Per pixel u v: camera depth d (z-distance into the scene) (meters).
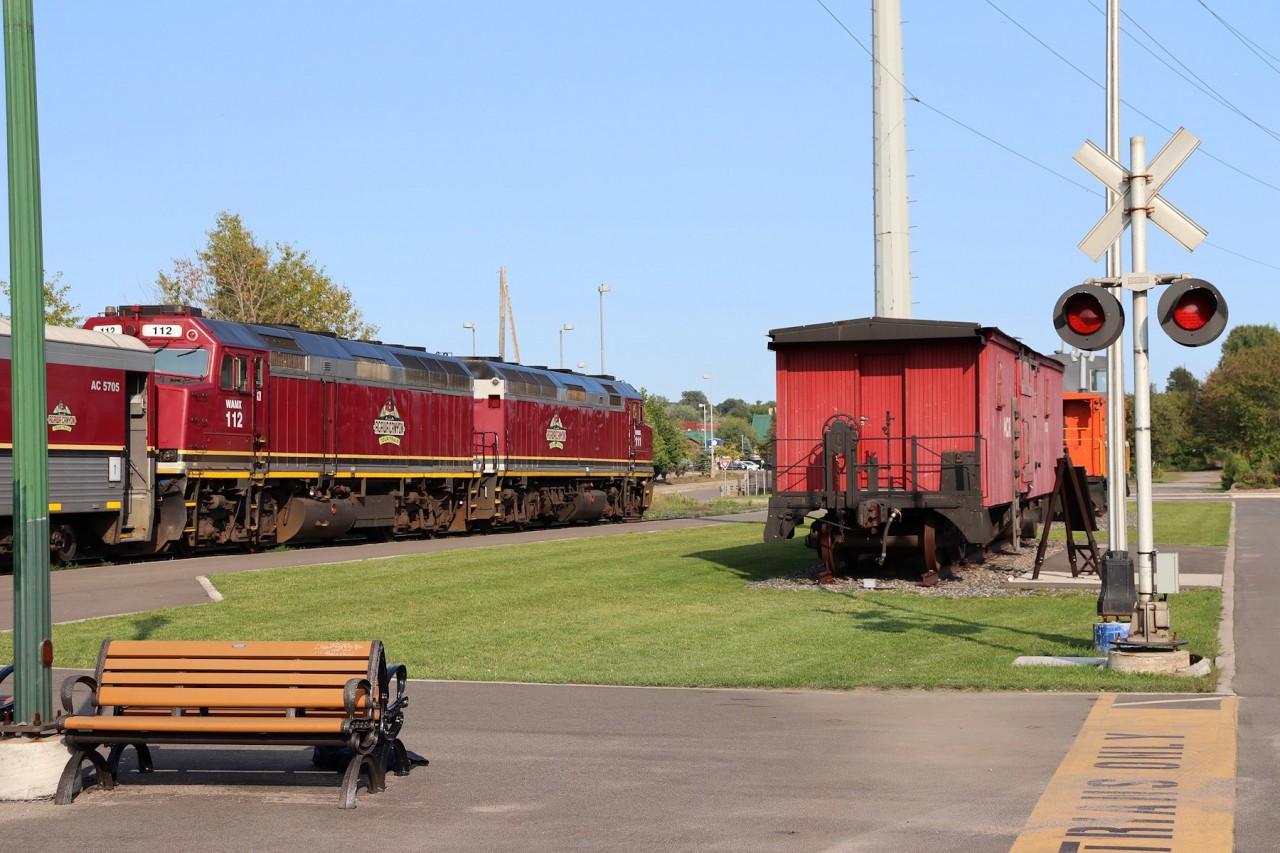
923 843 7.45
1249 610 18.16
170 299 47.44
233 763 9.92
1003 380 23.78
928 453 22.33
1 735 9.05
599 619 18.45
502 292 61.38
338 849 7.56
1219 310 11.97
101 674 8.94
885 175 27.36
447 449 36.69
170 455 26.59
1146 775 8.89
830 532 22.95
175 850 7.61
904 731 10.60
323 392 31.17
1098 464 38.84
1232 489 75.62
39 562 9.23
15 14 9.11
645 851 7.41
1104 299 12.23
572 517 43.69
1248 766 9.09
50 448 23.86
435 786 9.02
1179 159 12.95
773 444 23.16
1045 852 7.22
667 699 12.35
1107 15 17.58
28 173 9.16
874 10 27.45
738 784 8.93
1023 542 30.94
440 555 28.12
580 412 44.69
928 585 22.19
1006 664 13.77
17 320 9.15
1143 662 12.96
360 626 17.58
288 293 48.53
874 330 22.31
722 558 28.20
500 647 15.88
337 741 8.63
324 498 31.28
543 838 7.70
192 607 18.91
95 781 9.30
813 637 16.36
